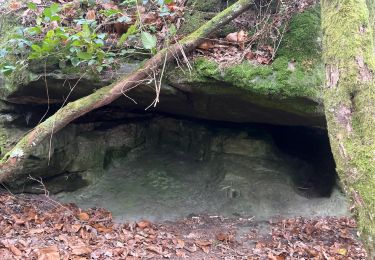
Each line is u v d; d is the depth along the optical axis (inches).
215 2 179.5
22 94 188.4
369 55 110.0
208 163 223.5
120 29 179.0
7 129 202.7
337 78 109.4
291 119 191.6
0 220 169.5
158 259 161.8
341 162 104.4
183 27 173.5
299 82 155.0
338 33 112.9
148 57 170.2
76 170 206.2
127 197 205.6
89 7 187.6
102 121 218.5
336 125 107.0
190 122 229.5
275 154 228.5
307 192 224.1
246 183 213.8
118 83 158.6
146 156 224.2
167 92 171.2
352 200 101.7
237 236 188.2
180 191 211.5
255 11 171.8
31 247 153.6
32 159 189.8
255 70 157.2
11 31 189.2
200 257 167.9
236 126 228.8
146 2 173.9
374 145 101.4
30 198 195.0
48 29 181.3
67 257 149.4
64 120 157.6
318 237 191.8
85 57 161.0
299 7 167.5
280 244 182.2
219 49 165.5
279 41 161.3
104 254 156.8
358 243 188.4
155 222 193.3
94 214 191.2
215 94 169.0
